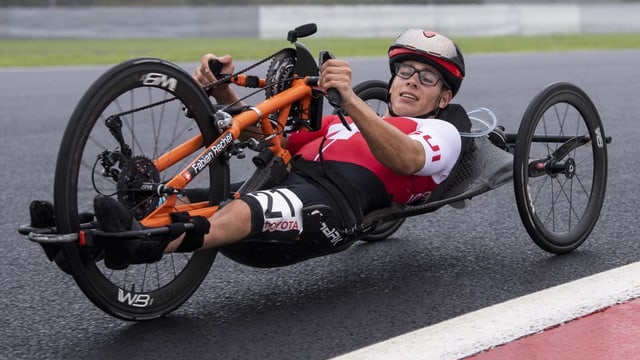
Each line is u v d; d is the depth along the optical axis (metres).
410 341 2.92
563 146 4.09
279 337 3.04
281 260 3.29
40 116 9.00
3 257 4.13
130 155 3.02
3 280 3.77
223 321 3.22
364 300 3.45
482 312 3.20
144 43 19.97
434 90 3.71
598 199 4.20
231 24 21.91
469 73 13.22
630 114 8.78
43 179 6.00
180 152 3.15
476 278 3.72
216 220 3.02
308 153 3.55
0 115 9.05
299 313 3.30
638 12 25.95
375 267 3.91
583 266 3.86
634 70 13.55
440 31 23.39
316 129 3.53
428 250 4.18
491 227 4.59
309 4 27.41
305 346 2.96
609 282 3.52
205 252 3.32
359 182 3.41
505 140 4.12
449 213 4.88
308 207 3.20
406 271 3.84
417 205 3.66
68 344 3.01
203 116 3.18
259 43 19.98
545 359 2.75
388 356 2.79
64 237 2.78
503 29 24.08
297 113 3.50
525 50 18.30
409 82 3.71
